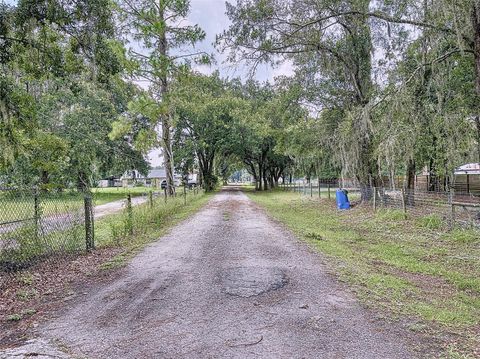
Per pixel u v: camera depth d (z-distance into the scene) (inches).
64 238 270.8
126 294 187.0
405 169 529.7
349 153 559.2
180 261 258.5
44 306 171.3
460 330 143.9
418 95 413.1
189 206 704.4
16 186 245.9
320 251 289.7
